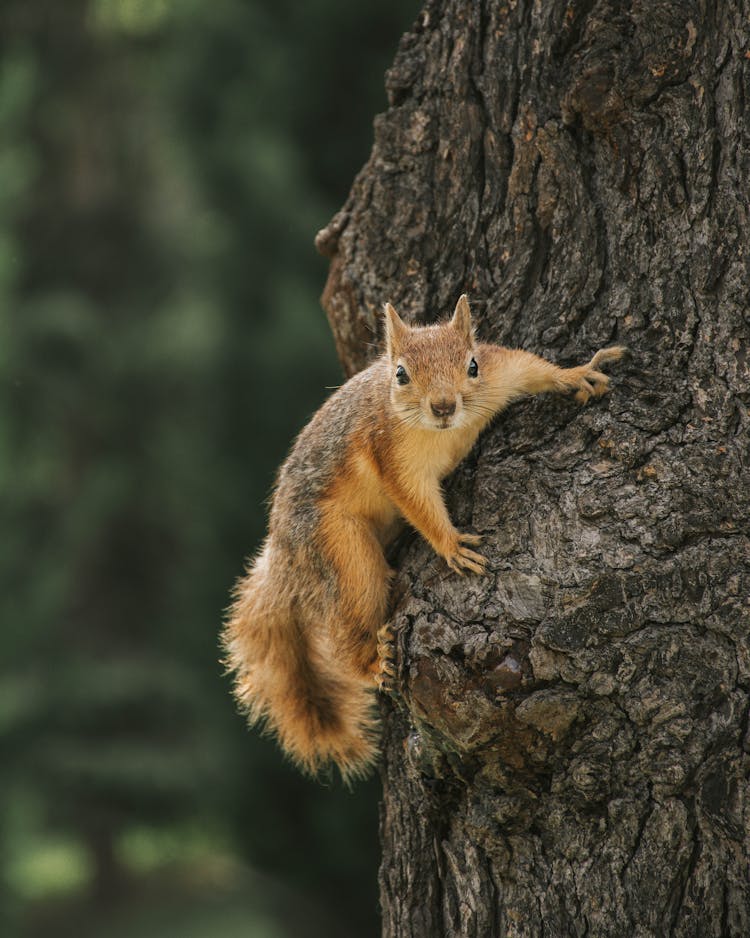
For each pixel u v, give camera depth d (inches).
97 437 1258.6
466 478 360.5
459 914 343.6
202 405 1188.5
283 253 1165.1
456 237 392.5
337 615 383.6
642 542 317.1
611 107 355.9
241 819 1115.9
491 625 317.7
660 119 351.9
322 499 387.2
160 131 1302.9
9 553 1234.0
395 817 369.4
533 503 333.7
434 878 357.4
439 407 344.5
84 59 1373.0
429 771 335.9
